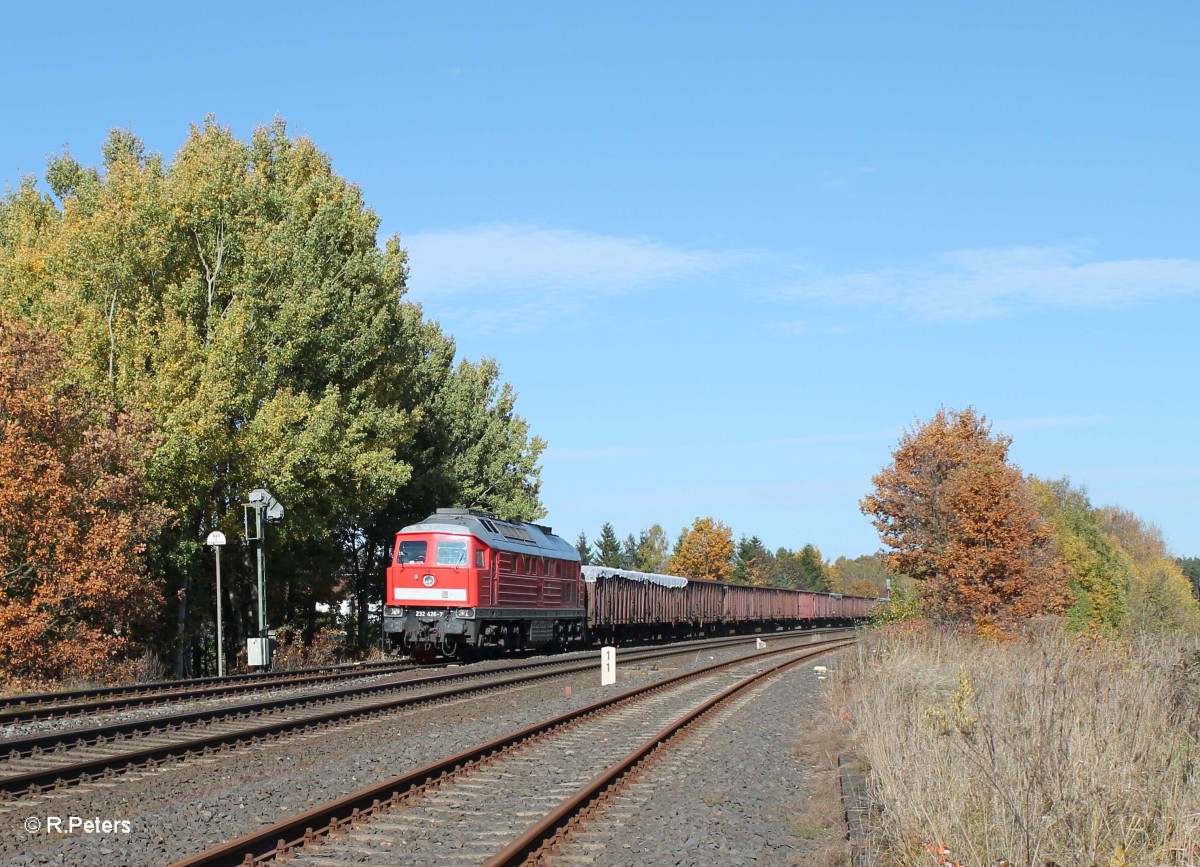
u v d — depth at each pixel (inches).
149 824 382.6
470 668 1109.7
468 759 504.4
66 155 1472.7
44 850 345.1
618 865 340.8
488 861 316.2
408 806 414.9
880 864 325.7
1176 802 332.2
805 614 3056.1
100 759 478.0
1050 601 1096.8
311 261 1322.6
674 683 995.9
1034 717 370.9
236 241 1274.6
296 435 1242.0
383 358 1459.2
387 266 1475.1
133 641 1153.4
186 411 1112.8
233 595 1411.2
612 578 1785.2
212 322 1218.6
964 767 355.9
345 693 808.9
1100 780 330.3
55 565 947.3
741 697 879.1
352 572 1813.5
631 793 453.1
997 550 1027.3
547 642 1472.7
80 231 1159.0
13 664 913.5
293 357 1285.7
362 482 1357.0
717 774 505.4
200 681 900.0
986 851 302.0
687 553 3668.8
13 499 920.9
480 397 2208.4
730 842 374.3
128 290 1181.7
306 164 1476.4
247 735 579.8
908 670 673.0
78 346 1111.6
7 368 957.8
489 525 1284.4
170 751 520.1
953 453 1118.4
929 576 1101.1
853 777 451.8
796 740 618.2
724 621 2407.7
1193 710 459.8
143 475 1063.6
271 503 1162.6
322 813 371.2
